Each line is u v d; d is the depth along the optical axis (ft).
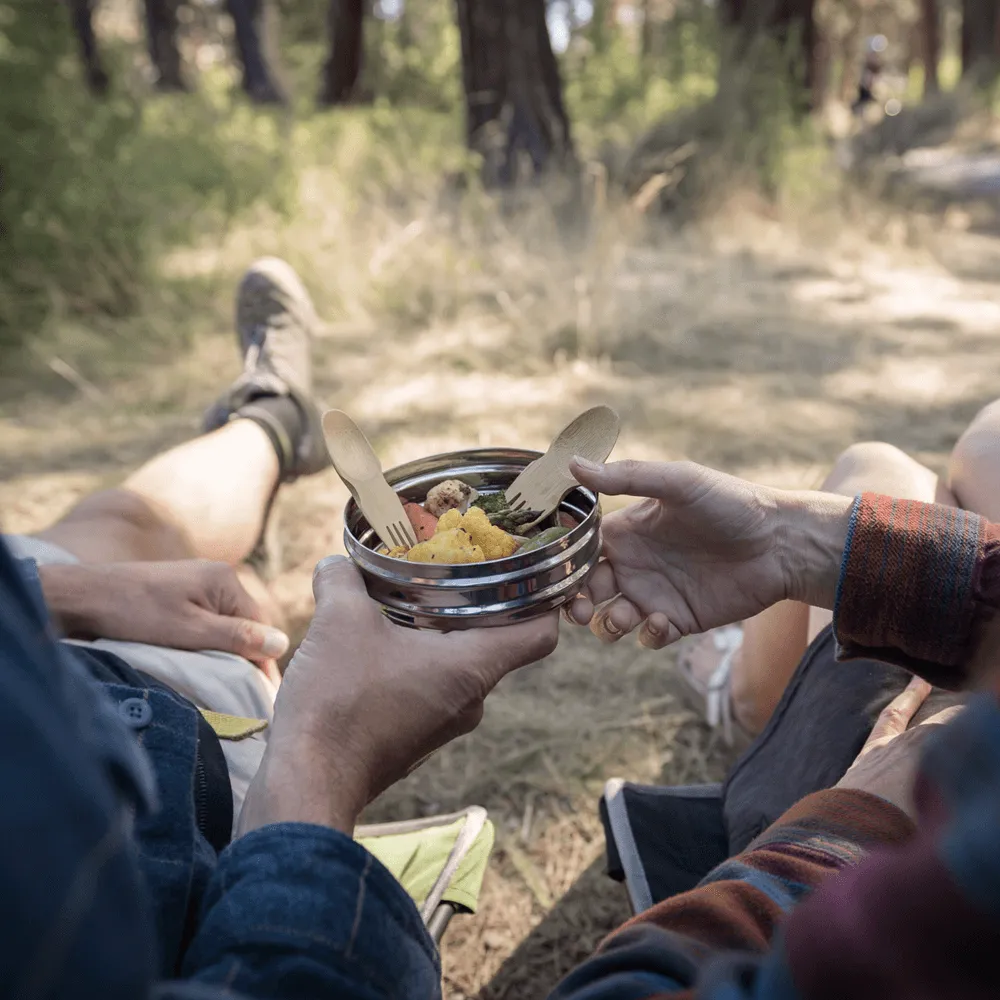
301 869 2.52
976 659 3.64
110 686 3.48
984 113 47.37
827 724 4.23
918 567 3.60
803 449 10.82
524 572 3.19
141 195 17.30
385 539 3.58
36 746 1.35
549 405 12.25
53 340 14.30
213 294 16.01
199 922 2.71
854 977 1.67
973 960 1.56
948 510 3.73
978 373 13.12
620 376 13.28
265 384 7.68
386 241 17.40
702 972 2.24
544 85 22.24
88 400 12.98
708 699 6.68
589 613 3.54
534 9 21.80
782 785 4.30
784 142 22.95
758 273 18.28
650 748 6.73
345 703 3.01
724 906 2.68
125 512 5.96
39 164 15.62
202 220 18.22
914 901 1.62
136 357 14.14
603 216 17.83
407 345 14.49
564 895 5.70
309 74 58.39
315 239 16.98
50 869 1.32
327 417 3.61
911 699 3.95
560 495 3.75
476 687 3.21
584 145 28.60
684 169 21.63
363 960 2.47
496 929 5.50
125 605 4.79
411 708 3.10
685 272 17.72
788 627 5.28
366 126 25.96
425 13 51.24
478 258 17.26
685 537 3.93
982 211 23.57
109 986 1.36
